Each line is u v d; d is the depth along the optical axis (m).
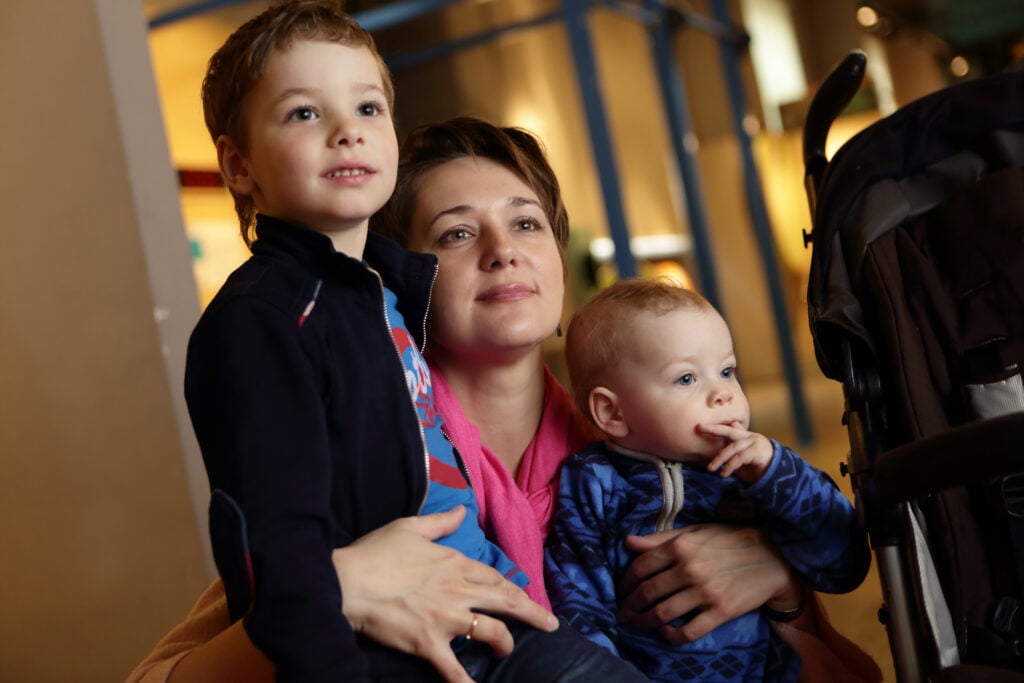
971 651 1.31
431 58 6.76
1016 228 1.46
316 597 1.00
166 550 2.84
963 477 1.04
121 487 2.89
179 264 2.87
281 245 1.21
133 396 2.83
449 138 1.50
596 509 1.46
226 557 1.02
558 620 1.25
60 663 3.07
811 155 1.70
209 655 1.19
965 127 1.61
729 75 7.39
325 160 1.19
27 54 2.85
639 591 1.40
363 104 1.23
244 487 1.04
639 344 1.44
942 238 1.53
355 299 1.22
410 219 1.48
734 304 10.59
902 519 1.34
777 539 1.39
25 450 3.05
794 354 6.52
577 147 8.08
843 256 1.58
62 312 2.91
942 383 1.44
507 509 1.41
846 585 1.40
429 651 1.10
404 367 1.24
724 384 1.45
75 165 2.82
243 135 1.24
